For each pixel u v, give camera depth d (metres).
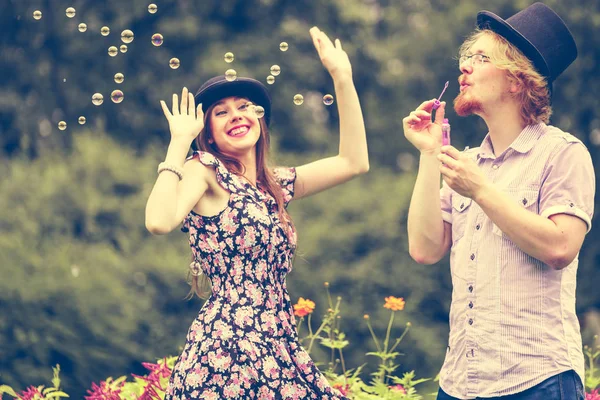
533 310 3.76
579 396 3.75
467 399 3.84
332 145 18.20
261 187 4.19
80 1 17.80
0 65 17.58
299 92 18.16
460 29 18.70
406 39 19.45
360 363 15.00
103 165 14.87
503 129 3.97
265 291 3.94
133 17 17.64
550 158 3.83
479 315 3.83
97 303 13.14
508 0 18.12
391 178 17.48
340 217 16.30
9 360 12.73
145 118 17.44
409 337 15.12
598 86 17.69
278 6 18.62
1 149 17.28
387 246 16.03
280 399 3.88
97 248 13.95
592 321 16.58
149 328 13.66
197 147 4.19
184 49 17.77
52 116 17.53
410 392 5.45
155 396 4.76
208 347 3.86
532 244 3.68
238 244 3.93
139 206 14.74
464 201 4.02
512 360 3.75
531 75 3.91
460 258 3.94
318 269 15.59
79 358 13.01
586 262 16.91
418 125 4.21
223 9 18.06
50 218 14.00
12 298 12.82
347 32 19.05
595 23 17.55
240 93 4.15
